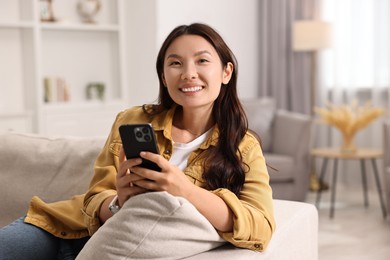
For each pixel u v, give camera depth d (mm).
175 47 1671
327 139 5680
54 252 1783
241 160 1691
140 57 5285
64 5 4992
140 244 1426
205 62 1662
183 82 1655
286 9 5797
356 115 4996
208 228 1500
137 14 5262
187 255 1499
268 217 1594
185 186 1478
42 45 4891
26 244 1710
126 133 1438
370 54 5457
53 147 2205
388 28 5297
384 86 5371
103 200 1663
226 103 1750
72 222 1771
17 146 2234
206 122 1775
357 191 5480
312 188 5434
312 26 5297
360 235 4031
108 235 1449
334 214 4629
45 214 1790
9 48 4660
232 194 1567
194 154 1726
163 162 1447
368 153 4656
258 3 6020
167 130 1771
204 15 5590
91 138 2221
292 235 1806
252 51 6012
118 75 5383
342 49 5582
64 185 2125
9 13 4648
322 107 5672
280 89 5871
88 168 2129
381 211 4727
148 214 1430
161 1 5219
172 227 1441
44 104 4699
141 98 5320
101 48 5316
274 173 4434
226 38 5754
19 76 4723
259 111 4918
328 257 3557
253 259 1547
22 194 2154
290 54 5824
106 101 5145
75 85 5137
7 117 4426
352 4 5469
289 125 4727
